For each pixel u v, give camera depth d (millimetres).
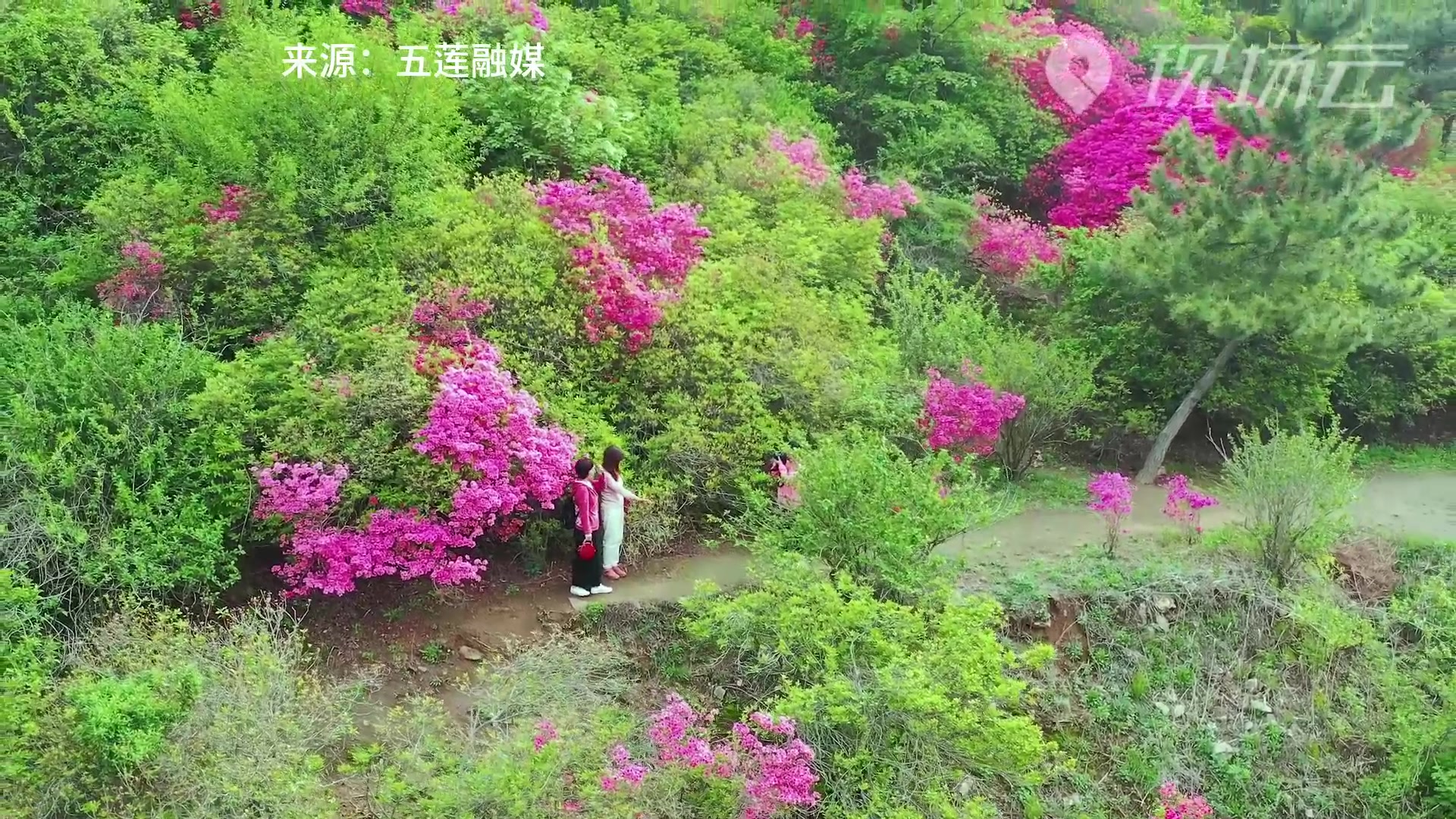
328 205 8508
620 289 8148
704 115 12289
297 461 6773
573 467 7266
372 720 6277
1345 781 7391
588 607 7195
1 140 9414
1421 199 13352
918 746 5969
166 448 6699
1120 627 7910
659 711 6539
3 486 6180
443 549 6742
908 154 13992
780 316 9133
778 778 5395
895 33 14992
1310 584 8352
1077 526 9352
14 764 4719
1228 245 10000
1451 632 7863
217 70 10039
